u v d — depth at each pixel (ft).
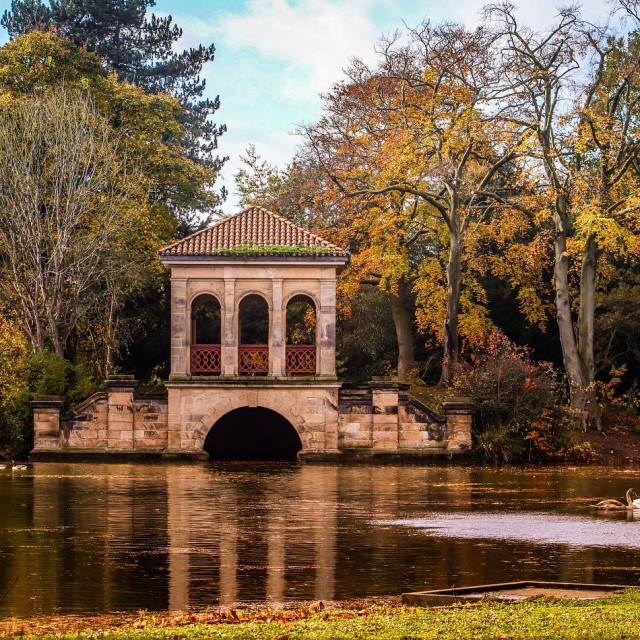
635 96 203.72
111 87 227.40
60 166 192.44
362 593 64.13
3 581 67.36
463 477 142.92
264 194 271.49
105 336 199.31
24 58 220.64
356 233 217.77
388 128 210.79
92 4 317.42
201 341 230.48
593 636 47.09
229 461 171.83
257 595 63.67
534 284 216.54
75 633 51.31
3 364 179.01
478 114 194.80
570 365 192.65
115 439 169.17
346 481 135.85
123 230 198.18
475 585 66.08
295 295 173.17
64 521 94.38
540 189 204.85
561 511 103.30
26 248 188.44
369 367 230.27
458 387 179.52
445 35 199.52
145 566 72.43
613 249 187.52
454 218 198.49
